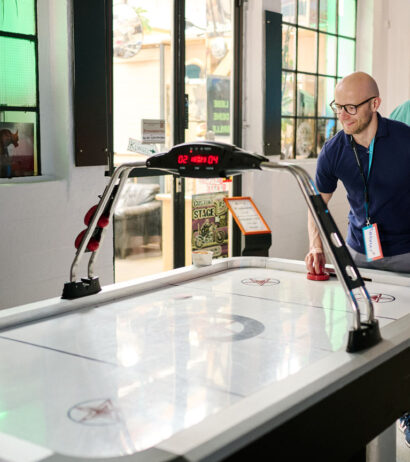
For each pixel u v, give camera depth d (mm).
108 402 1445
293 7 6074
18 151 3875
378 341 1733
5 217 3627
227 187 5469
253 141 5605
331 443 1463
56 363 1690
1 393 1497
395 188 2828
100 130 4125
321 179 3062
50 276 3900
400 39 7414
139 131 4652
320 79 6570
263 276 2693
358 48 7199
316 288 2482
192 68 5062
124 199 4773
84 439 1273
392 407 1739
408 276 2549
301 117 6305
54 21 3930
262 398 1351
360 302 2275
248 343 1841
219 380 1571
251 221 3016
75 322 2051
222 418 1254
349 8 6980
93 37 4027
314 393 1389
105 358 1726
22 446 1139
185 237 5148
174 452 1120
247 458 1200
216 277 2672
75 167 4023
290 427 1312
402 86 7477
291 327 1988
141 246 4965
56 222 3920
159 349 1795
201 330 1961
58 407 1421
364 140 2830
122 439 1274
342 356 1622
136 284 2395
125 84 4520
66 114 3953
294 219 6113
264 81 5535
